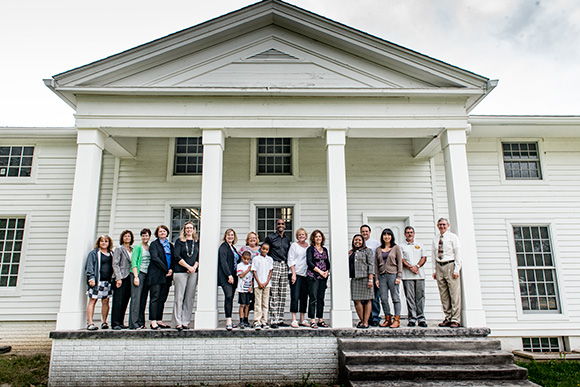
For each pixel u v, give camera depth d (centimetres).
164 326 691
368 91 762
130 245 725
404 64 779
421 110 781
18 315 914
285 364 654
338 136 770
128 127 764
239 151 969
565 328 904
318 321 696
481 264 934
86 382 643
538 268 945
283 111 774
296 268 709
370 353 610
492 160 984
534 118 905
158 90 756
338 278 709
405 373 570
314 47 806
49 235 952
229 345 658
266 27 816
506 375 576
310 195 950
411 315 703
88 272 671
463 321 705
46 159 988
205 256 707
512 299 920
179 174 968
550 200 969
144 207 945
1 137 980
